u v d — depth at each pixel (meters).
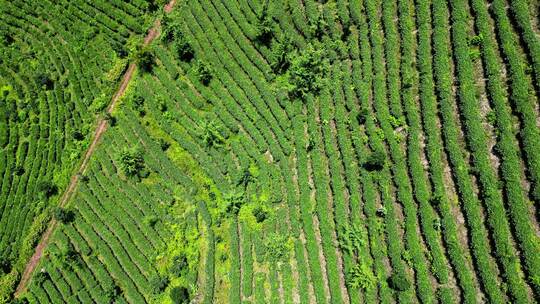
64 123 54.78
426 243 36.00
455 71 37.28
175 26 49.97
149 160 49.72
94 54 54.78
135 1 53.22
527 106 33.31
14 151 55.31
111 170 51.38
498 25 35.84
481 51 36.31
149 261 47.53
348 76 41.91
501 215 33.00
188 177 47.97
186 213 47.25
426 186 36.78
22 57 56.78
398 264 36.47
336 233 40.19
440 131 37.12
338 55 43.12
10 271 51.94
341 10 42.84
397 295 36.16
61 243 51.44
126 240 48.84
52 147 54.31
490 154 34.78
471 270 34.09
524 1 34.91
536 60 33.53
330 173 41.31
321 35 43.91
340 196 40.28
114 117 52.47
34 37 57.19
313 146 42.38
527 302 31.06
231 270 43.25
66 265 49.94
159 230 47.88
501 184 33.50
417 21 39.38
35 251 52.25
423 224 36.09
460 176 35.12
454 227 34.78
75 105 54.94
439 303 34.88
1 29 57.53
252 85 46.94
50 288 50.38
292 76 43.41
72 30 55.75
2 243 52.88
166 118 50.09
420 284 35.28
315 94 43.66
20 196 54.09
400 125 38.84
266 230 43.34
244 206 44.72
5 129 55.53
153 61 51.88
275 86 45.56
